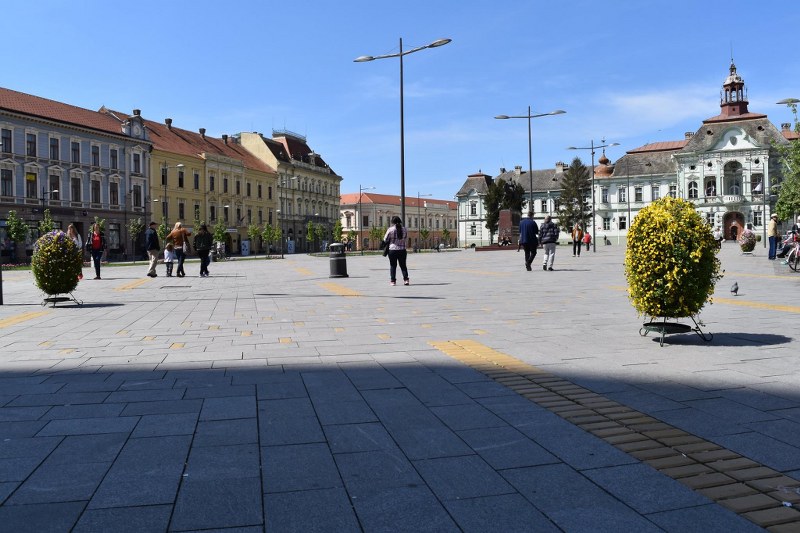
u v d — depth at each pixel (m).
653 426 3.98
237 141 95.69
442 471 3.29
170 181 72.31
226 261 47.88
